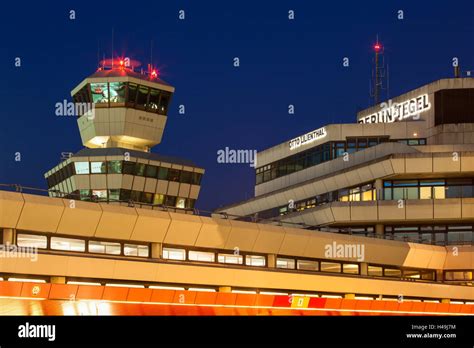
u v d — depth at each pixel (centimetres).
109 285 5103
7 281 4603
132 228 5253
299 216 8531
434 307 7238
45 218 4819
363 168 8050
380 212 7856
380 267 7006
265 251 6116
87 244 5097
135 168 11681
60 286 4825
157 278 5359
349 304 6600
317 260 6519
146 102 12081
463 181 7869
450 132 8488
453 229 7931
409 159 7694
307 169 9238
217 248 5825
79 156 11606
